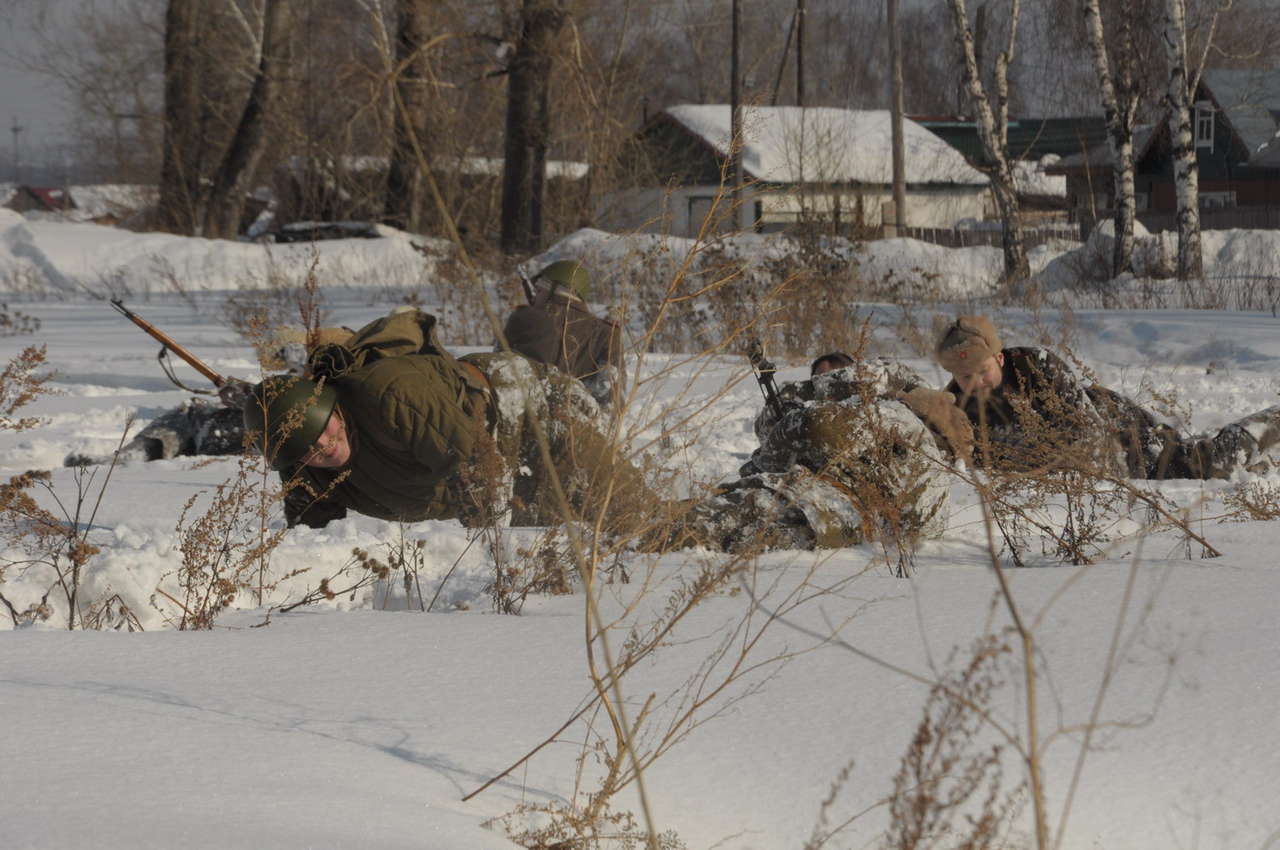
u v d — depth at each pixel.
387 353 12.27
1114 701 6.82
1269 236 74.25
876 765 6.06
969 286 65.00
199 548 10.18
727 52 128.25
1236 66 111.88
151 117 99.19
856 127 116.69
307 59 87.69
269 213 107.56
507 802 5.73
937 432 12.52
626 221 67.12
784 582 9.91
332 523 12.15
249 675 7.61
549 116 70.19
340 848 4.74
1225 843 5.31
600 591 9.83
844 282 37.41
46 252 76.50
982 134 67.88
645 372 25.62
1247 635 7.88
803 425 11.79
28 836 4.60
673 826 5.61
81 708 6.57
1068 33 87.19
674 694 7.23
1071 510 11.55
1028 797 5.65
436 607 10.41
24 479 11.41
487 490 11.44
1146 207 117.12
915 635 8.23
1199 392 25.67
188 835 4.72
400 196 83.38
